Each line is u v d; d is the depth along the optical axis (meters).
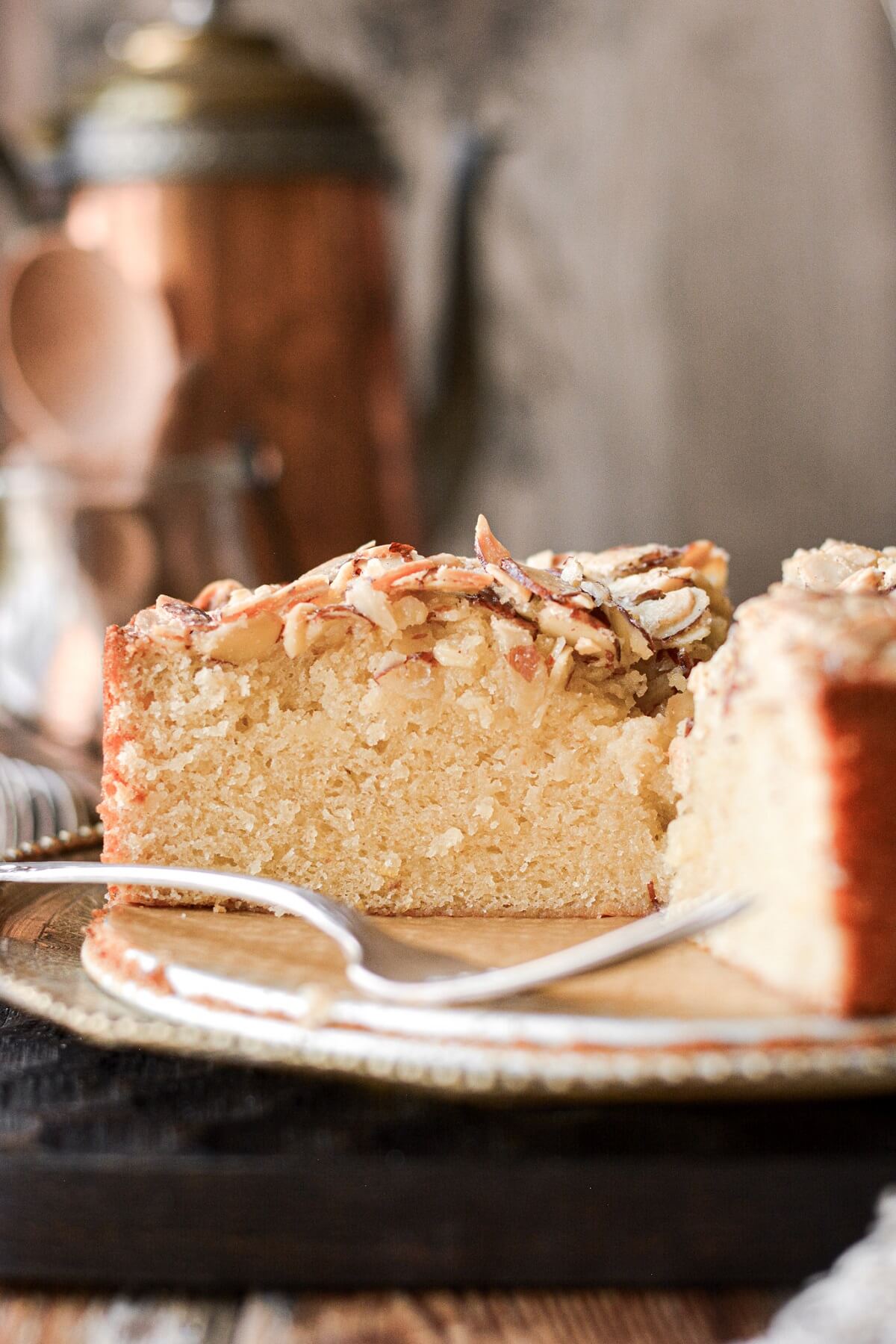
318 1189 0.56
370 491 1.07
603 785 0.67
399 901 0.68
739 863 0.61
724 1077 0.55
